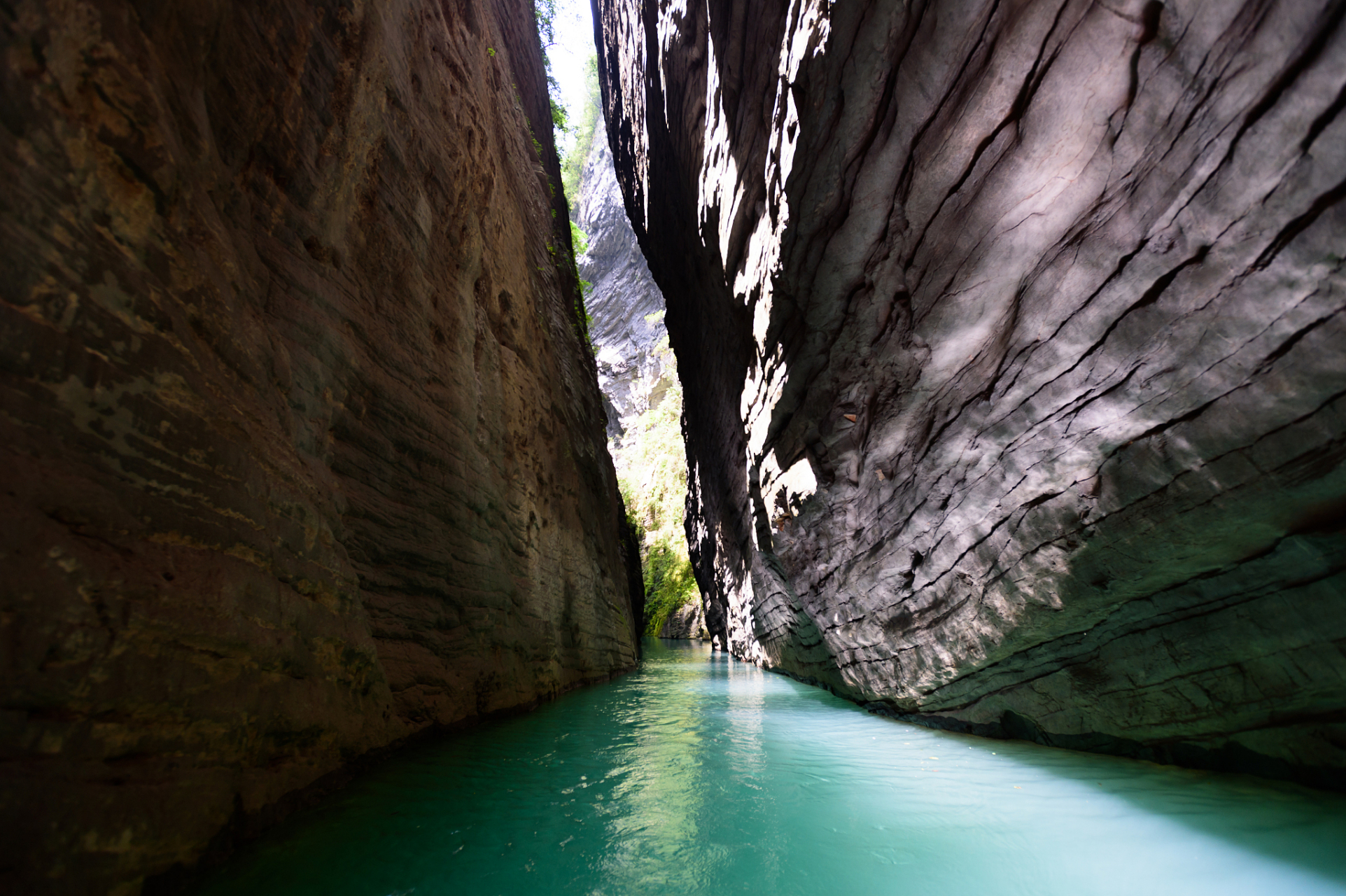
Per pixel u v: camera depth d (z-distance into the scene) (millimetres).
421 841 3221
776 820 3693
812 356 7023
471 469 6602
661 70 10484
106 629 2191
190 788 2555
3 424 1942
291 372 3809
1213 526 3641
